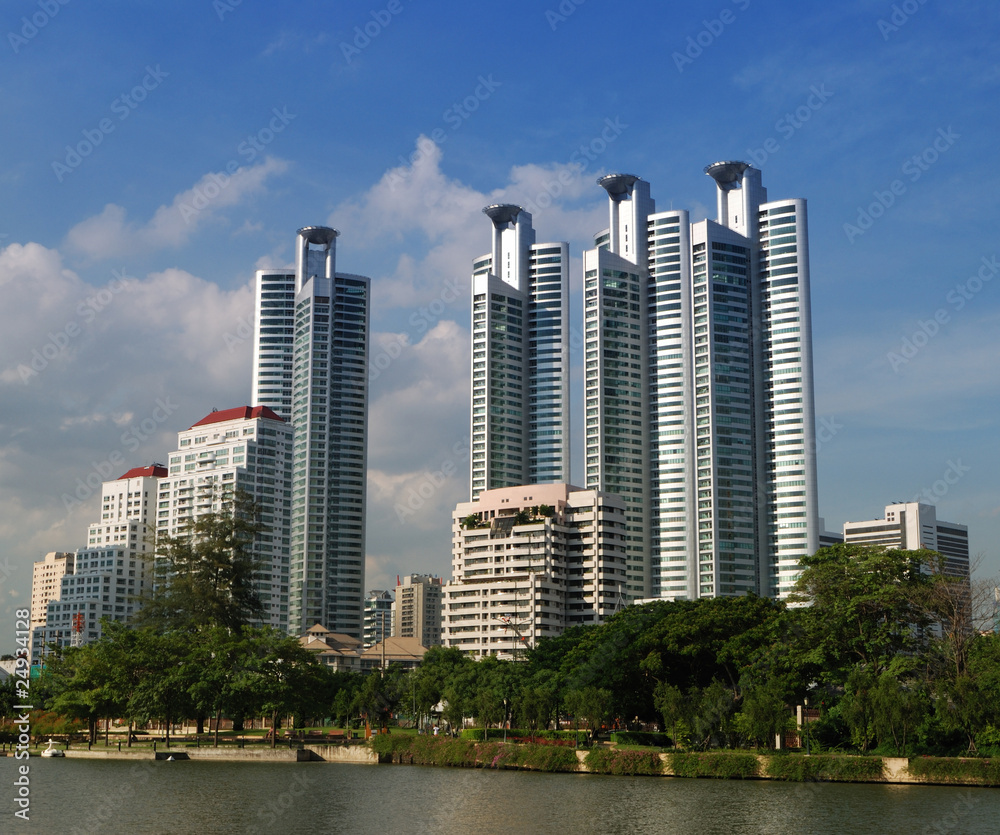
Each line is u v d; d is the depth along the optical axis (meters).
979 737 124.19
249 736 197.12
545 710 167.12
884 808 105.06
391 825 100.88
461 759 155.12
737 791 119.44
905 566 146.25
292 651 180.88
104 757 181.75
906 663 134.62
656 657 166.62
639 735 157.50
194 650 182.88
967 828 94.00
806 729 139.88
